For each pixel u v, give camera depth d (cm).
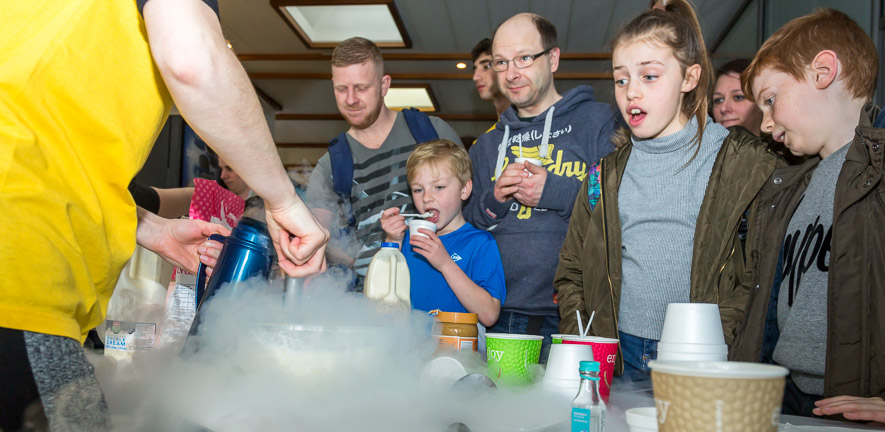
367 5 490
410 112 227
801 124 123
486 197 187
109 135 55
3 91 49
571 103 190
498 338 82
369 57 214
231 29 538
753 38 441
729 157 131
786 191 128
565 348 71
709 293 127
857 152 110
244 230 69
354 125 222
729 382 36
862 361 107
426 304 171
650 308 136
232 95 54
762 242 128
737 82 235
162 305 102
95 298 58
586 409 52
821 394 118
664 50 127
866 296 107
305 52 587
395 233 176
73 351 52
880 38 281
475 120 793
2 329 47
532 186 169
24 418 47
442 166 183
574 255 150
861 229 109
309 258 72
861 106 122
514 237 181
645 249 138
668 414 39
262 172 62
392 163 220
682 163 138
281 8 482
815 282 120
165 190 138
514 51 189
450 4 494
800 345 121
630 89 130
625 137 169
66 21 52
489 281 171
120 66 56
